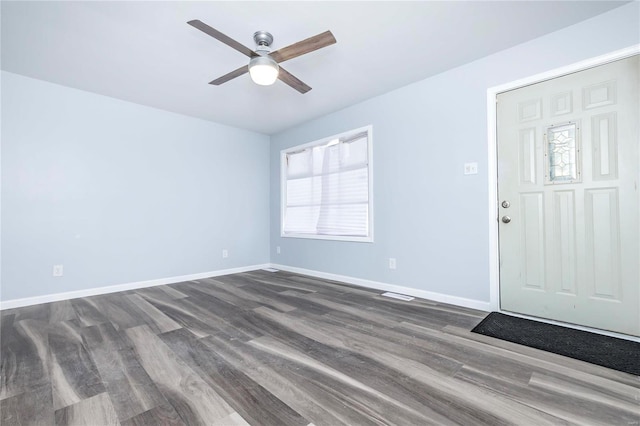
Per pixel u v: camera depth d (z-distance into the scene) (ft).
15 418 4.11
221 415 4.16
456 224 9.21
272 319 8.09
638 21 6.41
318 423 4.00
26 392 4.72
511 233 8.20
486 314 8.30
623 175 6.63
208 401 4.47
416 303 9.43
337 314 8.46
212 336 6.95
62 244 10.27
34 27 7.05
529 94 7.89
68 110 10.43
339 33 7.42
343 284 12.29
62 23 6.91
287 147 15.64
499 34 7.54
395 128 10.78
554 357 5.77
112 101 11.39
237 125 14.90
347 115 12.50
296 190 15.29
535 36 7.65
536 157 7.80
